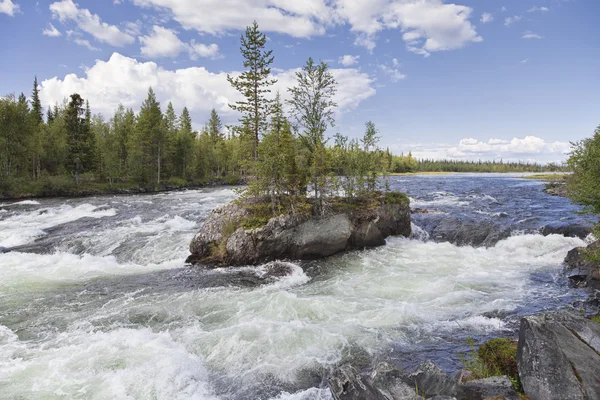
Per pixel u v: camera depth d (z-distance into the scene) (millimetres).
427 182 64750
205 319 10672
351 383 6434
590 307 10961
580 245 16875
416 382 6184
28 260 17891
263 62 26828
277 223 17078
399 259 16719
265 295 12555
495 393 5777
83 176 63312
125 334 9656
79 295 13094
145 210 32281
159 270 16375
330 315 10617
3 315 11242
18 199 44688
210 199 42562
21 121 49500
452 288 12719
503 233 19734
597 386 5027
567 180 34594
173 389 7227
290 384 7426
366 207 19609
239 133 27516
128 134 69250
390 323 10023
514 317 10336
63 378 7543
